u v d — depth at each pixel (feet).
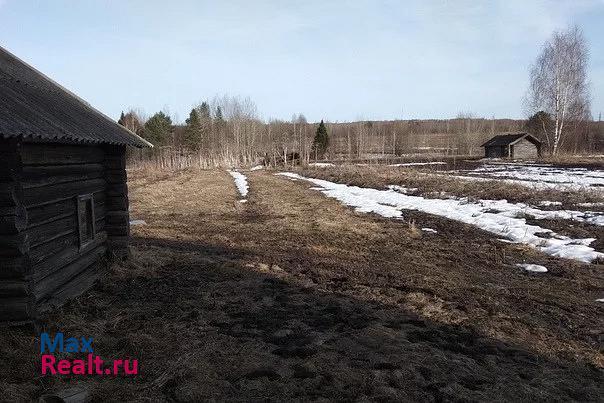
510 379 16.14
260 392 14.84
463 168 124.16
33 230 19.69
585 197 56.08
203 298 23.71
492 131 267.80
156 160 205.36
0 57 23.72
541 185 70.44
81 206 24.98
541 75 169.37
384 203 64.03
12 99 18.06
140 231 44.32
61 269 22.34
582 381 16.26
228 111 276.21
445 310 22.85
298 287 26.05
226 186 96.27
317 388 15.12
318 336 19.12
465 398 14.66
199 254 33.58
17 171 17.46
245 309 22.26
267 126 300.81
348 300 24.00
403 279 28.25
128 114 272.92
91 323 19.88
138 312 21.54
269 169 160.45
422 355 17.61
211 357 17.12
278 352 17.53
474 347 18.67
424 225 47.19
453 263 32.53
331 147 243.81
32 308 18.29
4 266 17.60
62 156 22.54
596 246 35.50
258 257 33.58
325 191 82.89
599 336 20.18
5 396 13.94
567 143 195.21
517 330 20.57
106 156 28.86
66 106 24.08
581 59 163.84
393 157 186.29
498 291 26.13
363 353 17.71
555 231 40.86
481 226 45.62
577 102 166.50
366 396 14.66
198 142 246.88
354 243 39.34
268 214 56.75
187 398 14.37
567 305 24.00
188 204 66.74
